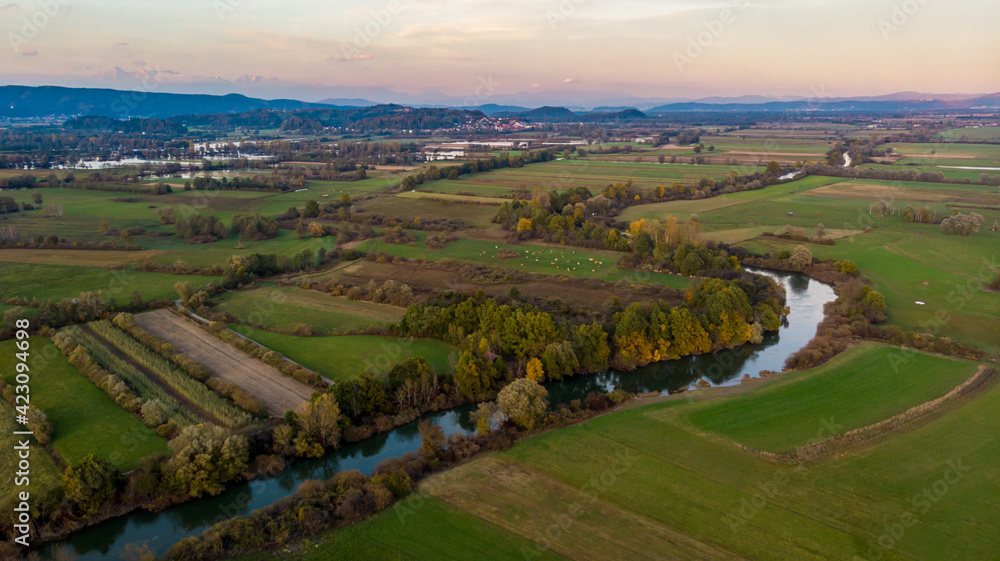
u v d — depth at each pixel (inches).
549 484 2380.7
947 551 1967.3
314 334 3973.9
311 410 2763.3
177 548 2021.4
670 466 2482.8
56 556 2076.8
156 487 2351.1
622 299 4601.4
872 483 2337.6
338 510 2185.0
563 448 2647.6
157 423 2790.4
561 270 5467.5
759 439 2682.1
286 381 3284.9
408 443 2869.1
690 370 3646.7
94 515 2252.7
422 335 3924.7
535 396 2878.9
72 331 3818.9
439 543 2047.2
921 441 2628.0
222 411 2893.7
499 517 2176.4
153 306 4409.5
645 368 3688.5
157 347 3597.4
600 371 3602.4
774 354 3833.7
